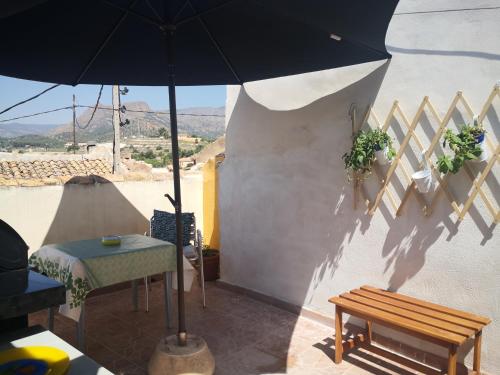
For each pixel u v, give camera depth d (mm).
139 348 3764
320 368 3377
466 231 3180
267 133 4691
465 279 3193
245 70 4164
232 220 5234
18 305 1493
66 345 1595
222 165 5336
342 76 3955
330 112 4051
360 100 3803
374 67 3699
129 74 4266
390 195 3590
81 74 4008
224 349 3715
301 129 4316
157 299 5047
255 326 4191
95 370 1415
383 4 2688
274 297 4750
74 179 5211
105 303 4906
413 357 3504
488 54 3008
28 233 4832
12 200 4715
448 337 2648
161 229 5250
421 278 3445
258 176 4832
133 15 3223
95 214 5332
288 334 4004
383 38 3180
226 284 5320
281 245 4621
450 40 3203
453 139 3043
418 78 3398
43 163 11133
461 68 3150
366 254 3818
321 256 4215
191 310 4637
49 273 3541
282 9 2498
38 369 1335
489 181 3055
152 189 5867
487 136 3012
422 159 3354
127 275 3551
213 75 4355
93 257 3332
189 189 6266
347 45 3285
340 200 4008
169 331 4062
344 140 3947
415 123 3410
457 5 3148
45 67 3793
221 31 3523
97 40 3479
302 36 3283
